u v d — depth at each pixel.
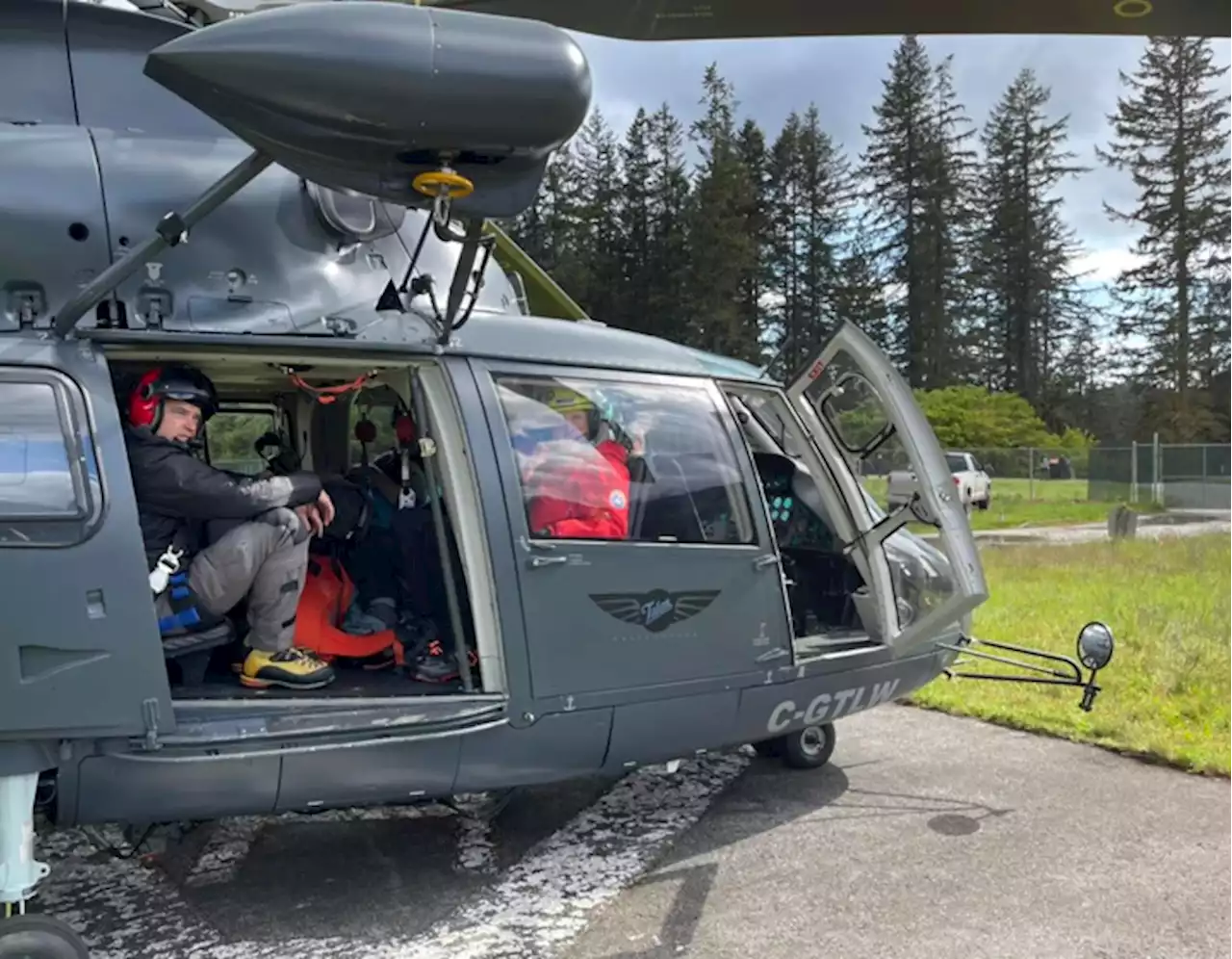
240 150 3.46
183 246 3.21
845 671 4.10
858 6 2.95
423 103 2.44
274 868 3.80
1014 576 11.16
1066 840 3.97
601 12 3.09
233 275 3.26
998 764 4.93
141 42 3.55
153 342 3.01
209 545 3.31
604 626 3.45
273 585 3.30
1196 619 7.98
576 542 3.42
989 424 41.50
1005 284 54.03
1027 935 3.22
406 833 4.14
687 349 4.20
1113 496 25.05
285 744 2.94
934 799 4.46
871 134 52.75
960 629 4.64
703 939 3.23
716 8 3.00
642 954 3.14
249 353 3.15
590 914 3.42
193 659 3.29
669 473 3.74
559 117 2.55
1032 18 2.95
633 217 48.75
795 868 3.76
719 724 3.76
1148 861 3.76
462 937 3.27
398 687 3.41
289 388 4.57
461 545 3.36
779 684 3.88
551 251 47.84
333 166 2.63
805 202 52.19
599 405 3.66
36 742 2.67
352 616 3.76
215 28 2.44
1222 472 23.88
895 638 4.25
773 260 51.94
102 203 3.15
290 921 3.38
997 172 54.44
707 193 46.19
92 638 2.71
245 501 3.24
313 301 3.36
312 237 3.45
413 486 4.02
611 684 3.46
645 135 49.09
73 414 2.83
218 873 3.76
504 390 3.47
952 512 4.00
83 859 3.88
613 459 3.61
